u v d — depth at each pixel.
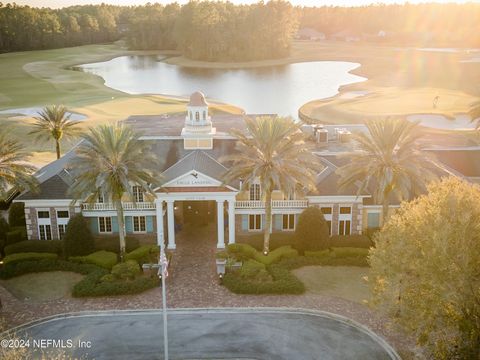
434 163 65.19
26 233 59.16
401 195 52.41
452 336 35.09
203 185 55.56
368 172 53.03
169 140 64.44
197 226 64.06
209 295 47.81
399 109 135.50
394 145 52.47
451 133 104.94
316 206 56.62
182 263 54.38
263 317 44.19
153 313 44.88
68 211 57.91
